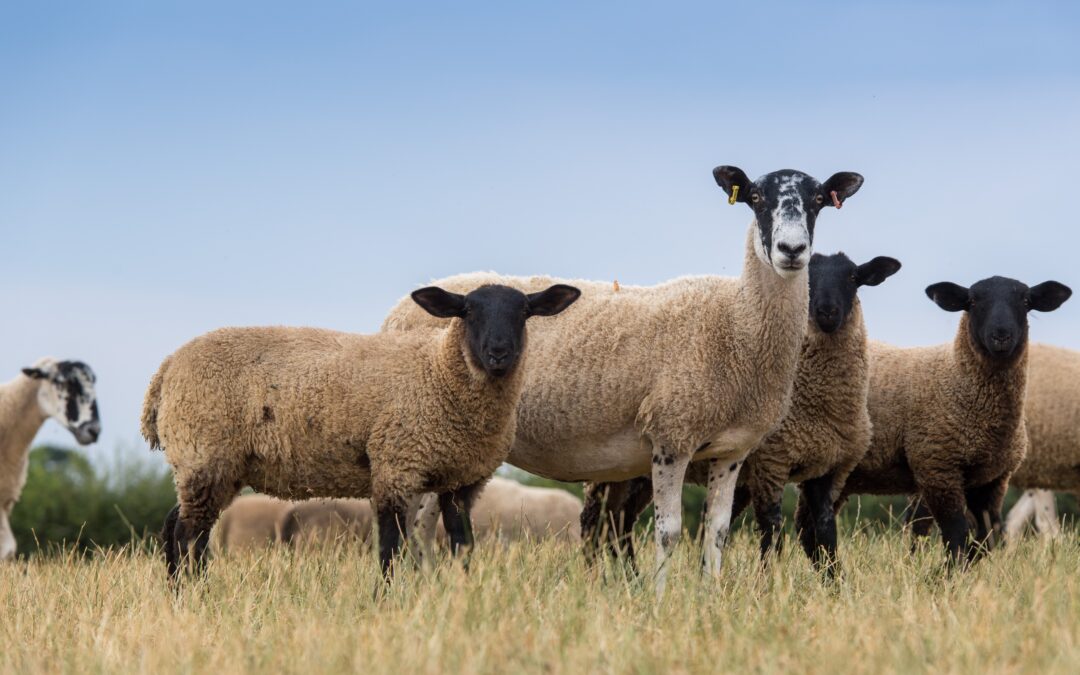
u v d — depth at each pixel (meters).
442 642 9.95
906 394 18.05
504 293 14.48
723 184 15.60
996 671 9.20
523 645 10.02
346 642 10.18
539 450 16.33
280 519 23.34
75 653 10.75
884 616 11.34
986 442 17.56
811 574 14.23
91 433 27.77
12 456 27.06
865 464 18.39
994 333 16.88
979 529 18.27
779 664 9.62
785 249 14.66
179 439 15.01
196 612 12.70
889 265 16.22
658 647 10.20
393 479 14.40
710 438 15.38
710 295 15.64
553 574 13.84
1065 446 21.66
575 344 15.91
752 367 15.23
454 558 14.12
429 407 14.38
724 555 15.82
